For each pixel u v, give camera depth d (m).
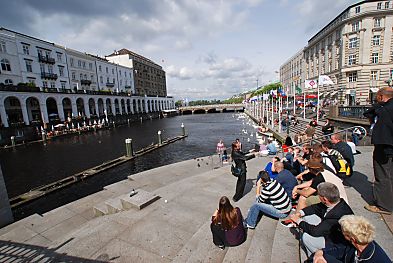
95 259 4.11
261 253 3.42
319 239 2.77
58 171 18.20
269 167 6.44
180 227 4.94
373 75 38.38
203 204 6.03
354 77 40.09
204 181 8.09
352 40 39.78
